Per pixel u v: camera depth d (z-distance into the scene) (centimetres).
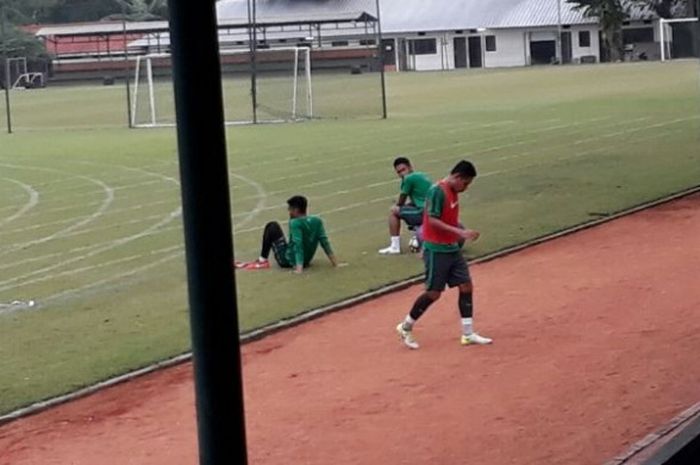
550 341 2689
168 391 2453
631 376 2355
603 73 15838
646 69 16162
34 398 2428
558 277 3494
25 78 18400
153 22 18188
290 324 3008
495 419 2111
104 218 5181
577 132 8238
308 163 6969
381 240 4294
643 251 3891
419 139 8175
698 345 2586
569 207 4947
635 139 7619
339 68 16000
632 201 5069
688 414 2048
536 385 2323
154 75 13462
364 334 2864
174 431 2155
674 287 3262
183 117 813
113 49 18525
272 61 14175
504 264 3759
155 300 3422
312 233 3744
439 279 2639
